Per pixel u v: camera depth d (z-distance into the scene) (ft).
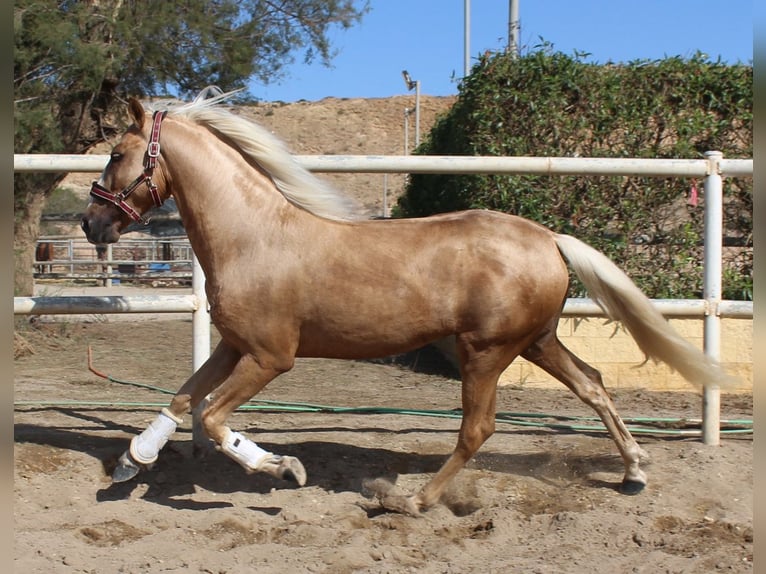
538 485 15.65
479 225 14.14
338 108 134.31
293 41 39.83
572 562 12.37
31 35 32.83
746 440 18.07
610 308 14.53
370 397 24.17
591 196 25.48
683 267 25.82
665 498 14.92
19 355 31.27
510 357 14.23
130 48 36.04
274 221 13.98
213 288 14.07
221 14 38.06
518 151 25.40
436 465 16.61
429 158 16.74
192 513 14.32
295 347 14.08
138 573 11.85
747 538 13.30
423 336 14.05
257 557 12.52
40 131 34.14
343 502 15.06
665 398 24.25
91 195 14.49
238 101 40.88
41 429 17.63
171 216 85.76
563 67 25.50
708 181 16.97
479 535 13.78
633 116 25.52
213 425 13.74
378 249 13.84
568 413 21.35
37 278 62.23
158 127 14.28
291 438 17.66
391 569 12.10
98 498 14.98
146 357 31.78
